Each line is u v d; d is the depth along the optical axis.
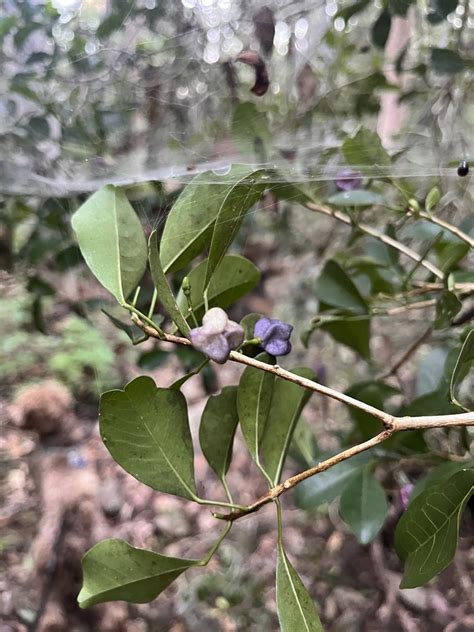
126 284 0.12
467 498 0.12
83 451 0.40
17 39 0.21
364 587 0.32
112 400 0.11
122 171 0.22
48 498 0.35
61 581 0.33
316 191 0.22
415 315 0.37
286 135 0.22
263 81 0.19
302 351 0.45
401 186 0.19
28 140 0.23
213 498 0.41
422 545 0.12
